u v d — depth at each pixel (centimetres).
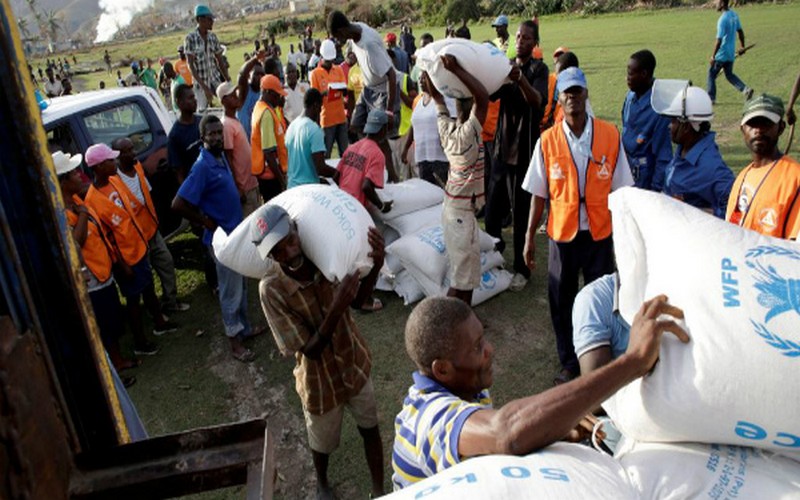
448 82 363
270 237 234
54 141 495
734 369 124
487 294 465
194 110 526
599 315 205
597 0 3203
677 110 318
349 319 273
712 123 838
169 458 115
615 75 1238
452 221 391
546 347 411
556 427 124
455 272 402
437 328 156
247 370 423
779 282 130
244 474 113
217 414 381
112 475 111
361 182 464
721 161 322
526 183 363
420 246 455
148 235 472
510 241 575
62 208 115
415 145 584
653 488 128
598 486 118
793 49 1295
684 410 129
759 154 263
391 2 4600
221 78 825
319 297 255
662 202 161
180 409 388
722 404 125
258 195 551
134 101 568
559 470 120
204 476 113
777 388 121
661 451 138
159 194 566
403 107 714
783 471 130
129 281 433
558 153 341
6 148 106
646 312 136
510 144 464
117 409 130
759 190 259
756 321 126
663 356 135
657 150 400
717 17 2248
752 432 127
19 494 92
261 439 116
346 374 268
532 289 487
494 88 373
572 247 348
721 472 130
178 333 479
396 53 1034
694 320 133
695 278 138
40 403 101
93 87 2891
